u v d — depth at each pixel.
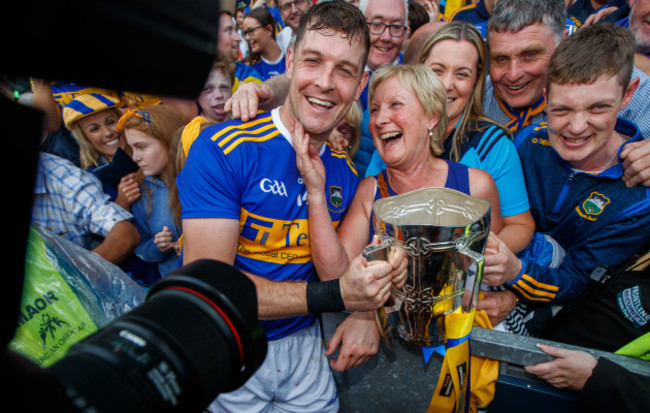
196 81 0.32
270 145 1.27
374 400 1.48
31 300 0.90
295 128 1.23
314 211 1.27
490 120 1.76
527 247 1.66
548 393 1.30
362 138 2.10
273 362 1.41
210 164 1.20
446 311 1.12
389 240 1.09
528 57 1.77
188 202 1.22
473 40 1.67
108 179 2.26
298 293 1.21
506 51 1.78
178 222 1.98
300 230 1.33
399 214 1.24
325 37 1.16
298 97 1.22
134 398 0.39
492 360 1.35
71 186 1.98
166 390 0.42
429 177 1.47
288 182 1.28
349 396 1.54
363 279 1.11
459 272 1.07
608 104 1.41
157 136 2.05
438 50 1.70
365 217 1.50
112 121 2.45
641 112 1.93
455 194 1.20
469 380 1.18
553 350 1.25
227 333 0.49
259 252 1.32
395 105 1.37
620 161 1.55
